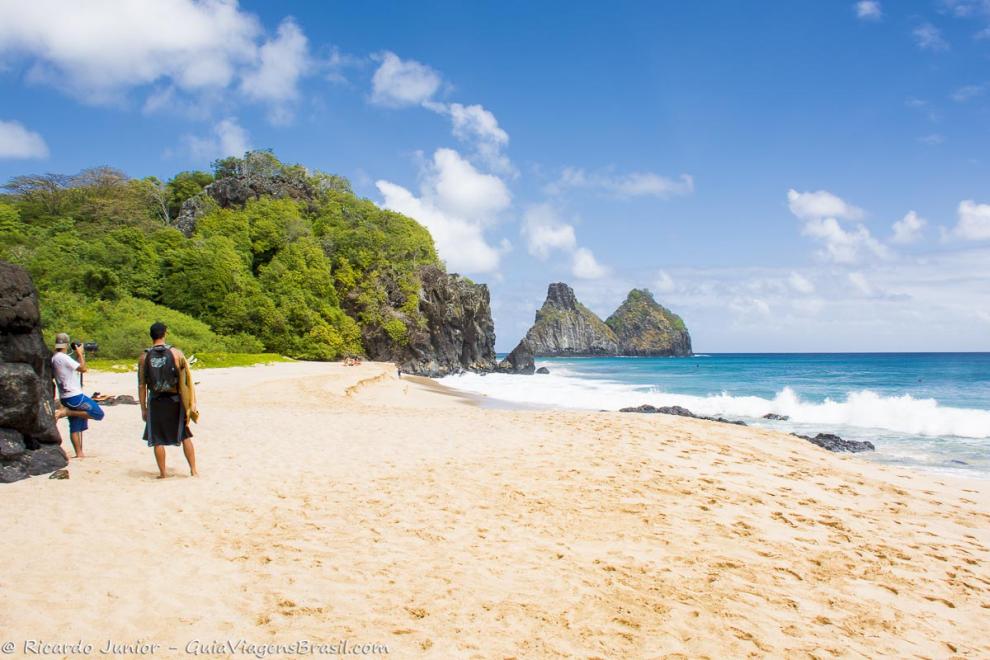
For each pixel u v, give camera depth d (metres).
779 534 6.16
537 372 84.31
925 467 13.90
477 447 9.98
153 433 7.34
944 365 90.81
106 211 62.78
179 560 4.70
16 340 7.56
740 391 41.50
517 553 5.17
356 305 66.94
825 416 24.08
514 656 3.46
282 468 8.20
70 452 8.93
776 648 3.80
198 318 53.34
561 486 7.38
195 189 84.12
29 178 67.12
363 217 78.69
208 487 6.99
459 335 75.94
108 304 45.44
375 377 34.56
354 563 4.77
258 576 4.45
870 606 4.64
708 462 9.27
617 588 4.53
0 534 5.07
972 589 5.19
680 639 3.80
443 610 3.99
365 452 9.50
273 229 67.88
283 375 32.59
